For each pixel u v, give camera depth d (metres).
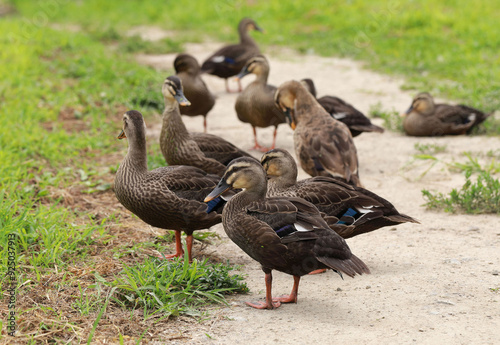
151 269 6.14
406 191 9.51
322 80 17.72
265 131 13.43
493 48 19.70
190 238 7.05
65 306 5.71
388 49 20.72
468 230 7.88
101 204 8.74
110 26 27.06
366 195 6.75
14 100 13.68
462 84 16.06
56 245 6.79
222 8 28.78
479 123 12.65
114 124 12.90
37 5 34.31
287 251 5.59
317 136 8.98
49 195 8.77
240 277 6.36
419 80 17.06
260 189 5.95
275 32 24.69
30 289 6.00
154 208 6.77
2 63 17.39
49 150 10.66
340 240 5.58
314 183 6.82
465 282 6.36
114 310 5.71
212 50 22.72
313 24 25.91
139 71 17.53
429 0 26.22
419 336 5.26
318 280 6.60
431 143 12.08
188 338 5.26
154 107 14.55
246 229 5.76
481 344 5.11
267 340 5.22
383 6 26.12
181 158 8.56
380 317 5.63
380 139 12.61
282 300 5.99
